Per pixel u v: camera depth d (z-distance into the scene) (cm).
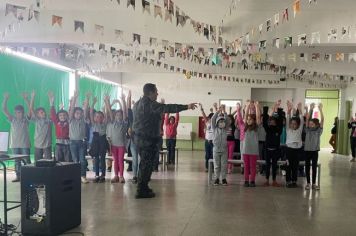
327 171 859
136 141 521
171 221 408
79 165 388
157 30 580
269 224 404
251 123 631
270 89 1417
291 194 571
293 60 759
